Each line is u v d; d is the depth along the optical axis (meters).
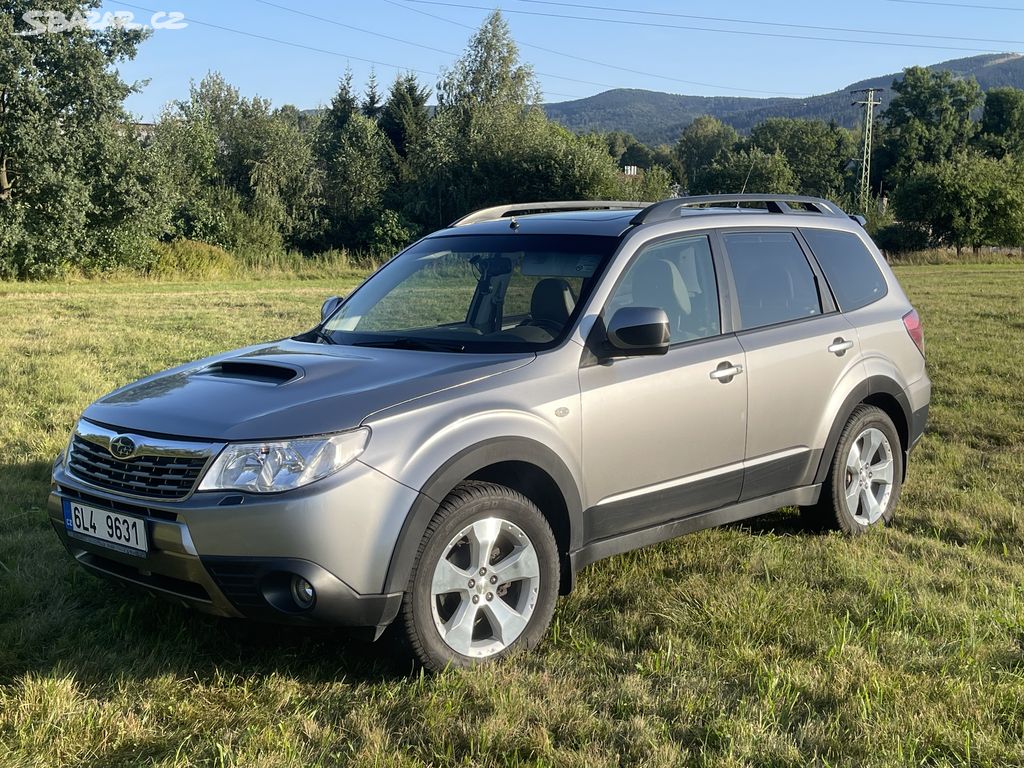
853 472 5.25
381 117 56.38
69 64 27.92
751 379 4.56
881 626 3.98
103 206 30.44
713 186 73.50
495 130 48.62
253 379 3.80
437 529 3.39
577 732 3.09
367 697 3.35
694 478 4.36
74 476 3.67
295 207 47.22
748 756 2.95
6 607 3.99
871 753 2.96
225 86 52.19
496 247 4.64
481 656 3.57
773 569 4.62
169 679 3.41
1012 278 31.22
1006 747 3.02
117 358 11.05
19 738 2.99
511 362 3.82
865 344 5.26
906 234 51.09
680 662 3.60
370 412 3.38
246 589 3.21
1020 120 108.75
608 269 4.21
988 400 9.32
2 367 9.95
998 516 5.63
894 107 107.56
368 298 4.78
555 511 3.87
